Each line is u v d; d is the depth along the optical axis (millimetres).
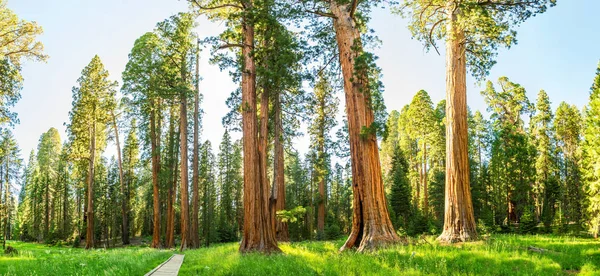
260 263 11906
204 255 16891
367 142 15016
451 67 15906
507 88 38312
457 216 14594
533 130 44969
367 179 14766
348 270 9516
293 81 19453
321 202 31250
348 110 15711
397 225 33500
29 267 11945
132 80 30219
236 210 55594
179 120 36406
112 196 49156
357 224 15094
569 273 9219
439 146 42031
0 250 24703
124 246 39750
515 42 15094
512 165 36656
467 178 15094
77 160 37031
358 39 15680
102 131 38344
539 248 11914
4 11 23359
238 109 21062
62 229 53750
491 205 40219
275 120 22562
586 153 29328
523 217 30984
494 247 11984
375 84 16062
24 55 24688
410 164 50938
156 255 17750
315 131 30109
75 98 34969
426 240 14805
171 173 33594
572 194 41875
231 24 19391
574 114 46469
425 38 18703
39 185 59250
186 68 30359
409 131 44781
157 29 29594
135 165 46812
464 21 14797
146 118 33781
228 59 17672
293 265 11023
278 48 18609
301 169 49969
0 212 40406
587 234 26094
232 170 54031
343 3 15914
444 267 9484
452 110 15555
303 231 39688
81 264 11922
